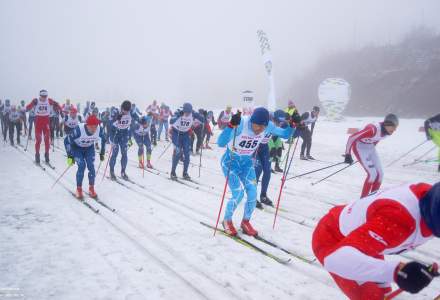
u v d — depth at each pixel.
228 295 2.78
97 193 6.02
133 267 3.25
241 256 3.52
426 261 3.48
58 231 4.17
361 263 1.34
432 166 8.84
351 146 5.11
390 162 9.52
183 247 3.72
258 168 5.49
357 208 1.64
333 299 2.73
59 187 6.36
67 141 5.49
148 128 8.49
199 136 11.15
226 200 5.62
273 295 2.79
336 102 26.08
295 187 6.64
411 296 2.81
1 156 9.86
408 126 21.25
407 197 1.37
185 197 5.79
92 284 2.93
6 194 5.80
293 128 4.25
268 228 4.35
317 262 3.38
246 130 3.80
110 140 7.01
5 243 3.78
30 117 10.80
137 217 4.71
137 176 7.56
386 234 1.35
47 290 2.83
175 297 2.74
